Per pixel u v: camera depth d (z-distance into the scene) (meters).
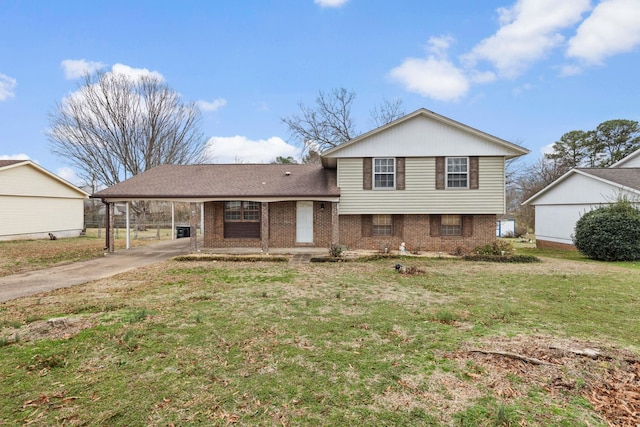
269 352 4.13
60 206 22.98
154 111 28.73
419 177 14.51
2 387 3.28
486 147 14.22
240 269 10.34
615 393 3.19
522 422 2.76
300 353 4.11
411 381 3.44
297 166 18.33
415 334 4.75
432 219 14.95
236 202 15.80
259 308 6.01
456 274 9.52
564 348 4.18
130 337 4.51
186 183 15.45
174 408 2.96
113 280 8.70
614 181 15.13
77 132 27.19
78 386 3.31
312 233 15.72
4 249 15.70
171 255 13.90
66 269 10.50
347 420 2.80
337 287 7.79
